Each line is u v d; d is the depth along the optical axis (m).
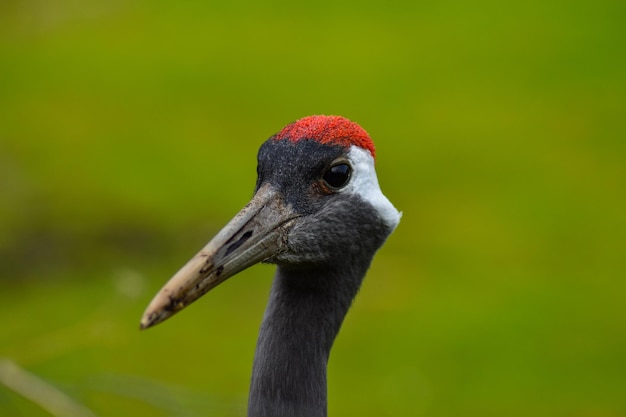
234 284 19.28
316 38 31.00
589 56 29.14
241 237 8.23
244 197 21.36
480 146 23.91
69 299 17.72
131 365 16.20
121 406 15.50
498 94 26.66
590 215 21.19
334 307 8.85
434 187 22.16
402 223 20.98
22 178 21.86
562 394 15.84
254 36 31.45
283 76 27.97
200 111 25.72
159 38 31.20
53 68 28.77
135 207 20.83
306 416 8.64
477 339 17.33
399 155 23.41
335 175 8.61
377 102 26.19
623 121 25.00
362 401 15.67
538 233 20.59
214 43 30.62
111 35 31.52
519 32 31.34
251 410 8.69
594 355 16.98
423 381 16.16
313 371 8.73
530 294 18.53
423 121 25.09
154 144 23.89
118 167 22.69
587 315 18.09
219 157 23.14
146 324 7.52
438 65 28.69
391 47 30.23
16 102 26.25
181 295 7.73
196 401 14.77
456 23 32.41
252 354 16.80
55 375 15.55
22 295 17.95
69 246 19.33
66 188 21.61
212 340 17.17
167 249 19.34
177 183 21.94
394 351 17.08
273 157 8.59
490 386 16.22
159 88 27.22
